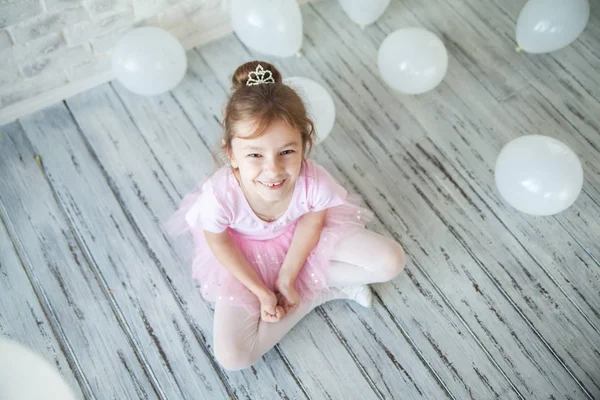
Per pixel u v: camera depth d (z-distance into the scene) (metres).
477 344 1.52
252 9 1.74
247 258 1.46
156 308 1.54
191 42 1.98
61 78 1.80
